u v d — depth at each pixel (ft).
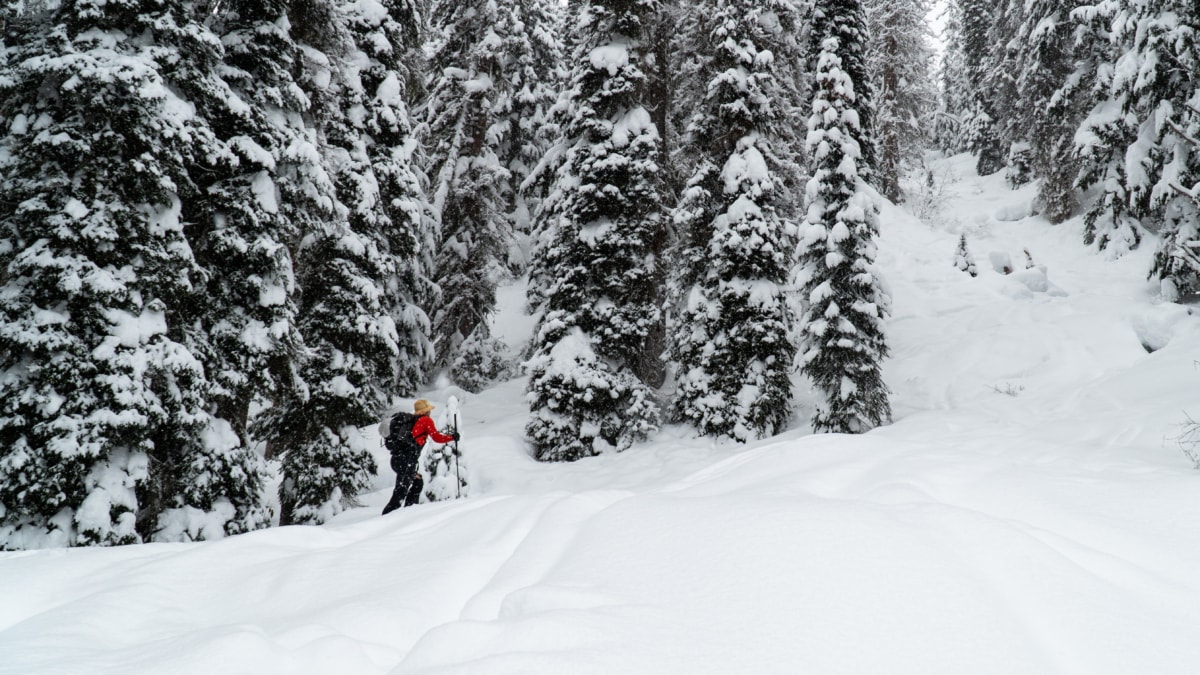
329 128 35.65
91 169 21.30
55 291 21.17
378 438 47.55
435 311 62.39
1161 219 65.46
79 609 9.53
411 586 10.02
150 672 7.27
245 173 27.09
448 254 62.08
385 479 40.68
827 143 38.55
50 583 11.26
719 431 40.83
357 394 34.32
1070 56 79.82
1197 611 7.30
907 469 14.60
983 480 13.33
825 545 9.19
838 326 37.37
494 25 60.85
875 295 38.37
